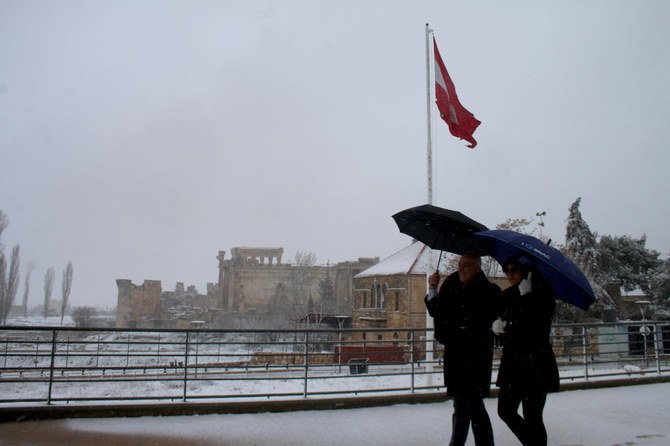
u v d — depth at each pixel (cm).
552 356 570
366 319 5619
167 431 725
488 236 583
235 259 10350
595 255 4175
